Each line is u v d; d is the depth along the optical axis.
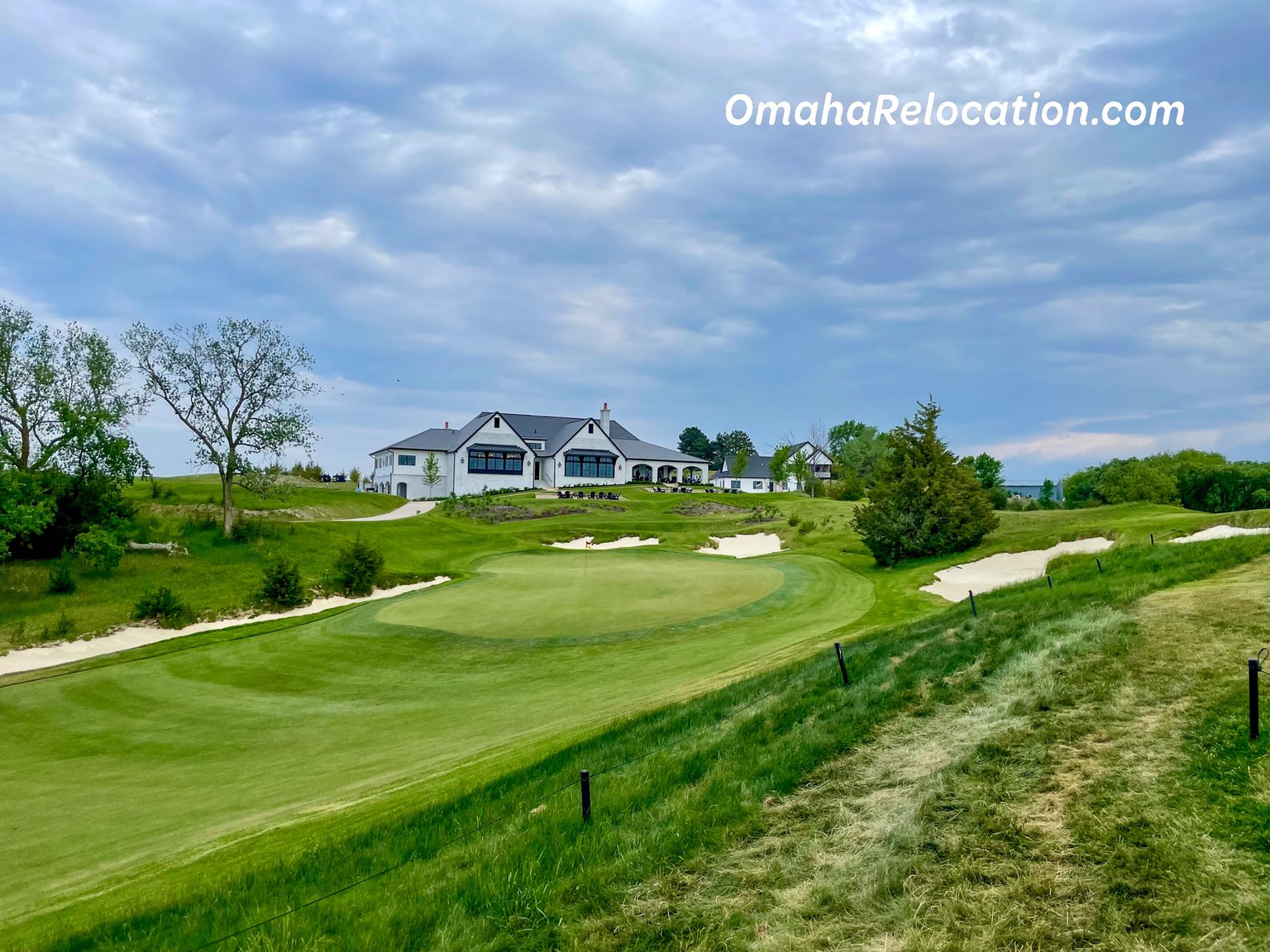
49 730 17.03
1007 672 9.90
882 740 8.73
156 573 33.91
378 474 91.50
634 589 29.22
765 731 9.62
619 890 6.47
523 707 15.88
